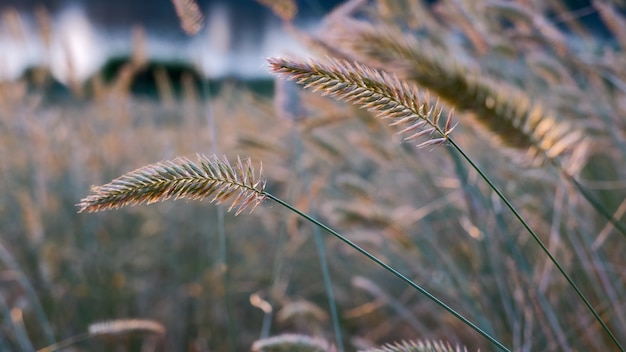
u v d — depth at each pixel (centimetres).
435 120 198
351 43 213
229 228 585
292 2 397
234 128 639
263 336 359
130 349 445
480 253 401
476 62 428
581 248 348
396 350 192
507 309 341
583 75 443
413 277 447
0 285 514
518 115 234
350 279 523
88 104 713
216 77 834
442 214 443
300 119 425
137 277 543
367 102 192
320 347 242
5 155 647
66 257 541
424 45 219
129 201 192
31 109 672
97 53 717
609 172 416
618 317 328
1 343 397
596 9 418
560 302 364
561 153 257
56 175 625
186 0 375
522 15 418
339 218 377
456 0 421
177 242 577
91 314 489
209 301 504
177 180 194
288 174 515
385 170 533
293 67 185
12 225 552
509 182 416
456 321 391
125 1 1627
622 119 385
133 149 709
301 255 549
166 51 1038
